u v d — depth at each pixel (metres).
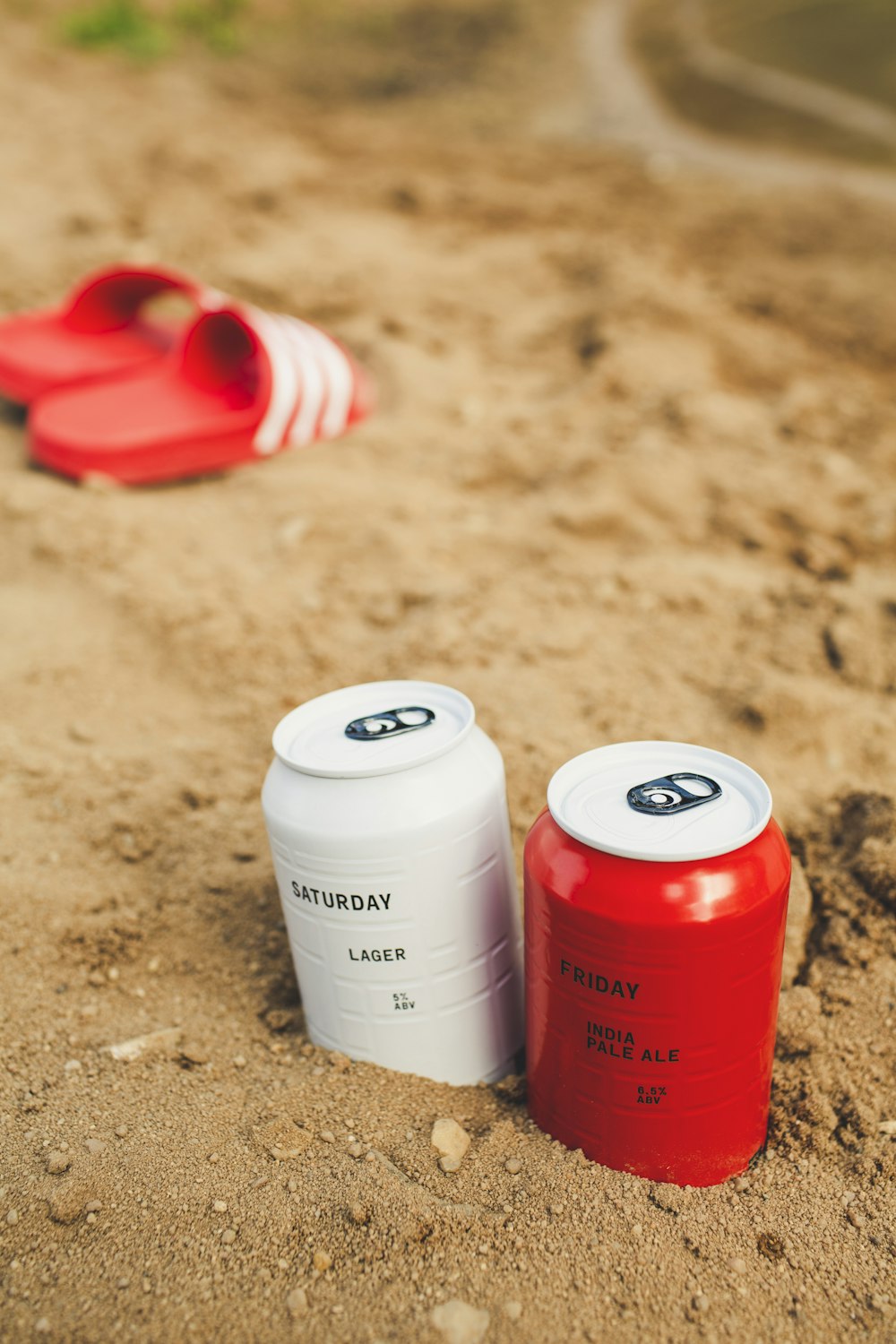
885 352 1.06
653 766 0.42
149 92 1.98
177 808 0.56
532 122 2.18
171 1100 0.44
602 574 0.70
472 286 1.17
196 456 0.80
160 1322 0.38
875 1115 0.45
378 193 1.49
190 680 0.63
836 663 0.64
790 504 0.78
